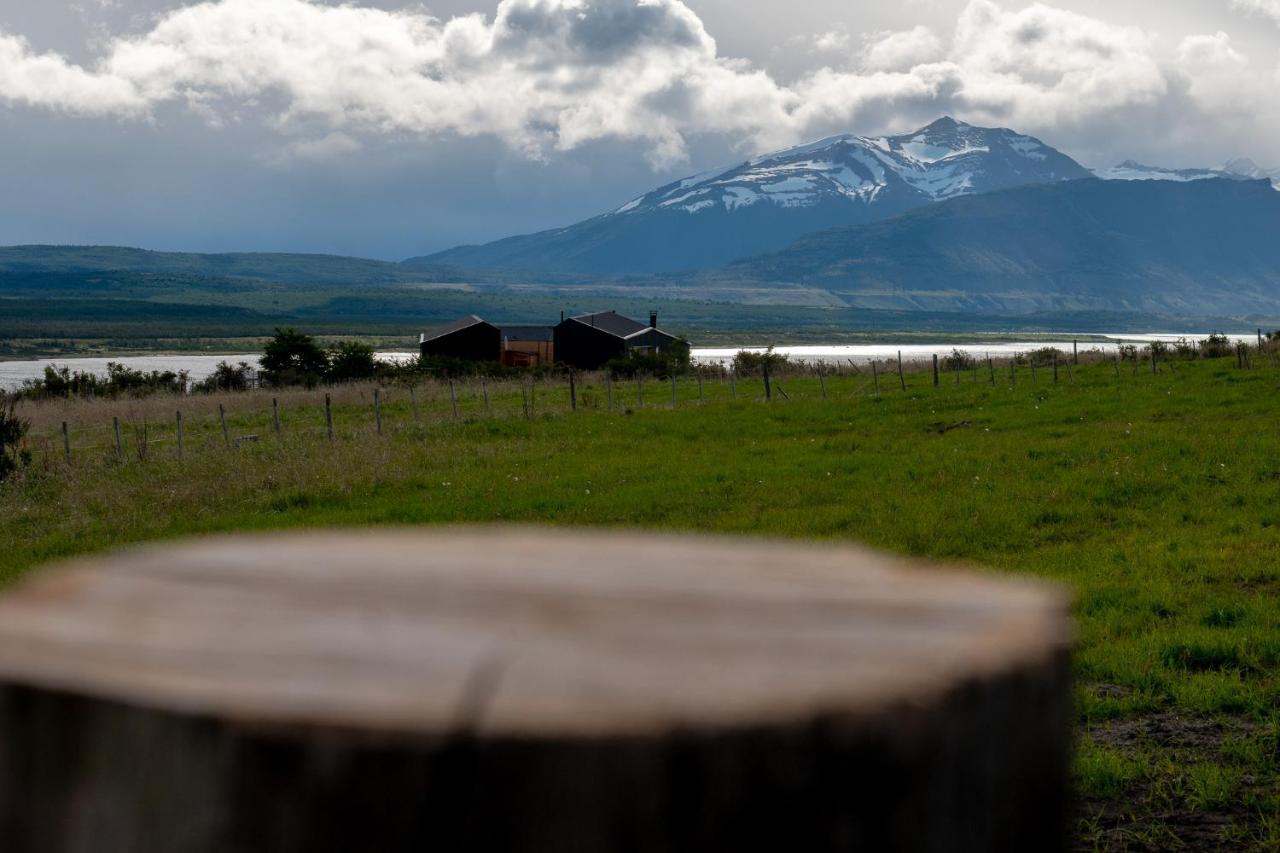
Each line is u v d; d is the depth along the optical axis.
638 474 18.06
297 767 0.76
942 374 39.53
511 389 43.31
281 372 50.72
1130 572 10.46
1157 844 5.15
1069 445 18.23
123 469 20.72
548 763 0.77
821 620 1.08
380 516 15.63
